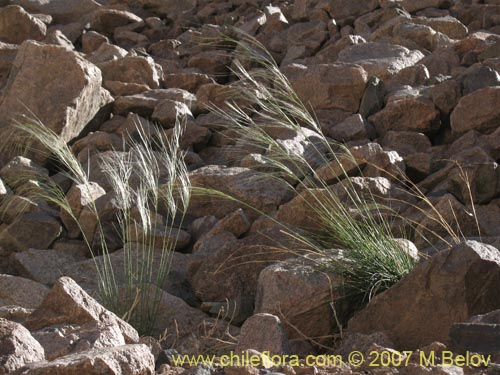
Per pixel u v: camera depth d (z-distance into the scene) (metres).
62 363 3.35
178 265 5.42
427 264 4.10
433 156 6.29
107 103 7.54
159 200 5.98
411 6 9.51
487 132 6.32
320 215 5.01
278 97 7.25
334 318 4.40
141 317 4.70
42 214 6.12
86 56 9.04
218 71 9.15
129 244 5.09
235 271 5.07
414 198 5.51
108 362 3.38
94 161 6.75
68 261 5.62
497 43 7.59
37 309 4.08
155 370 3.84
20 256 5.60
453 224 5.20
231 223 5.50
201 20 10.82
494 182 5.52
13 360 3.54
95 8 11.18
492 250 4.08
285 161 6.01
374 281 4.45
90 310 4.06
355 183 5.46
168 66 9.32
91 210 5.89
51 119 7.10
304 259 4.64
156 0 11.29
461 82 6.77
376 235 4.80
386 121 6.70
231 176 5.92
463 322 3.97
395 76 7.38
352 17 9.48
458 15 9.32
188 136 7.12
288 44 9.30
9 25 10.07
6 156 7.16
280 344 3.98
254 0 10.76
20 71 7.37
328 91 7.07
